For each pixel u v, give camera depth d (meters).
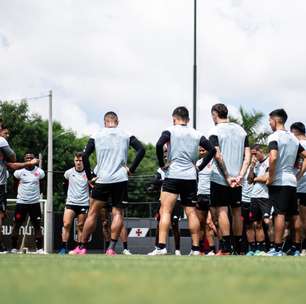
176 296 3.23
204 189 15.33
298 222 13.66
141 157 12.52
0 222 13.88
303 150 12.60
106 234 18.36
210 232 16.72
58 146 83.56
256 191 15.81
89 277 4.47
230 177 12.49
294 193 12.53
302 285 4.04
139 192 91.69
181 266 5.95
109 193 12.53
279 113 12.47
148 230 23.58
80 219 16.95
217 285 3.88
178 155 12.20
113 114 12.59
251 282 4.14
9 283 4.02
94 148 12.56
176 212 16.95
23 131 78.75
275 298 3.21
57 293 3.39
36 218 18.02
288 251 13.85
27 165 13.66
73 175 16.83
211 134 12.54
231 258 8.84
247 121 44.62
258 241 15.84
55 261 7.16
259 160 15.85
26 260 7.52
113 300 3.06
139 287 3.72
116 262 6.88
